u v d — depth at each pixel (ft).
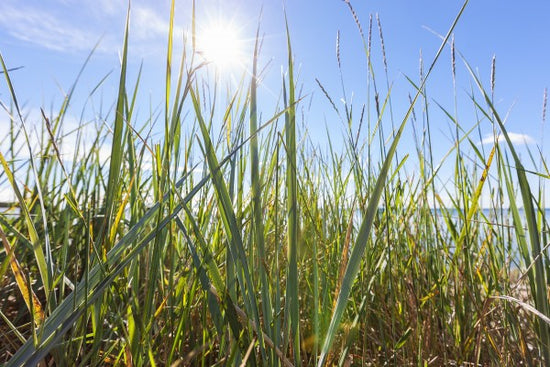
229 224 1.20
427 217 2.34
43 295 1.99
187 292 1.58
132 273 1.39
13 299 2.02
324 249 1.86
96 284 1.01
